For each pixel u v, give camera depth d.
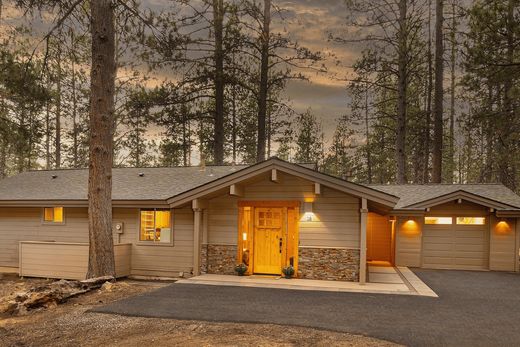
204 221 13.58
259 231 13.30
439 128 22.42
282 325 7.32
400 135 22.95
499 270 15.56
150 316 7.87
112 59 12.50
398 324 7.52
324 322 7.55
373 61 23.52
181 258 14.59
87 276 12.18
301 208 12.87
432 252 16.36
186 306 8.71
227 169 18.23
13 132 18.39
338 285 11.62
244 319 7.66
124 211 15.42
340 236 12.51
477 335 6.91
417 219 16.44
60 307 8.86
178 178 17.39
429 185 18.56
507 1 15.31
